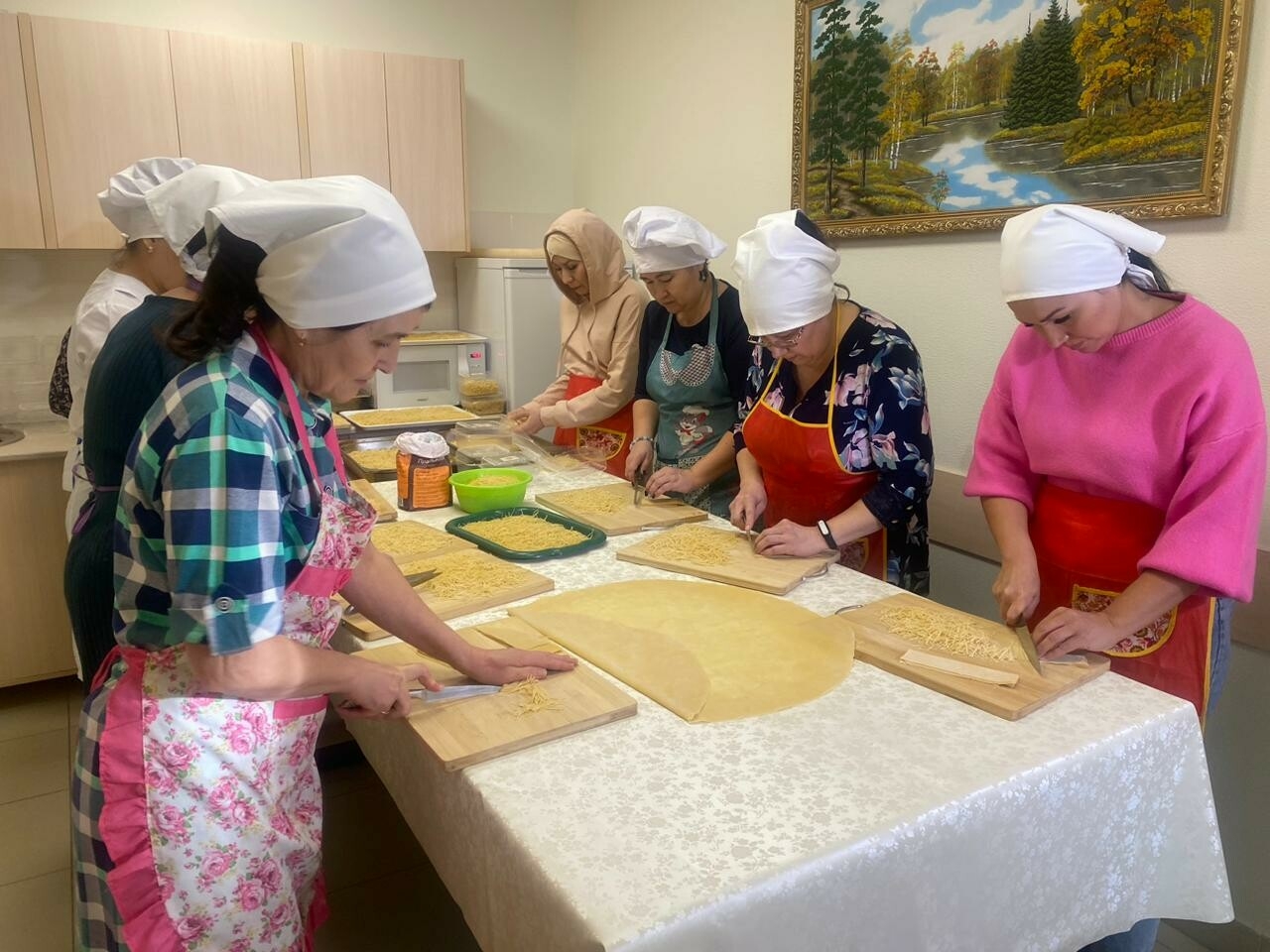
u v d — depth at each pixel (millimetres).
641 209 2348
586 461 2590
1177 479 1386
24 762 2676
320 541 1051
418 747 1128
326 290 899
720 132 3098
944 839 922
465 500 2035
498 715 1091
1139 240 1350
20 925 1995
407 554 1701
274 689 951
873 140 2428
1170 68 1735
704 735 1070
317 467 1066
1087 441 1455
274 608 906
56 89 2836
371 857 2223
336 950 1907
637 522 1925
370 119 3330
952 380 2324
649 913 758
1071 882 1063
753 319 1772
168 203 1691
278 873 1096
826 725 1093
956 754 1023
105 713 1018
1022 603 1405
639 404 2693
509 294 3426
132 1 3176
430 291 986
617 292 2807
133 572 970
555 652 1277
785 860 832
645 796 940
